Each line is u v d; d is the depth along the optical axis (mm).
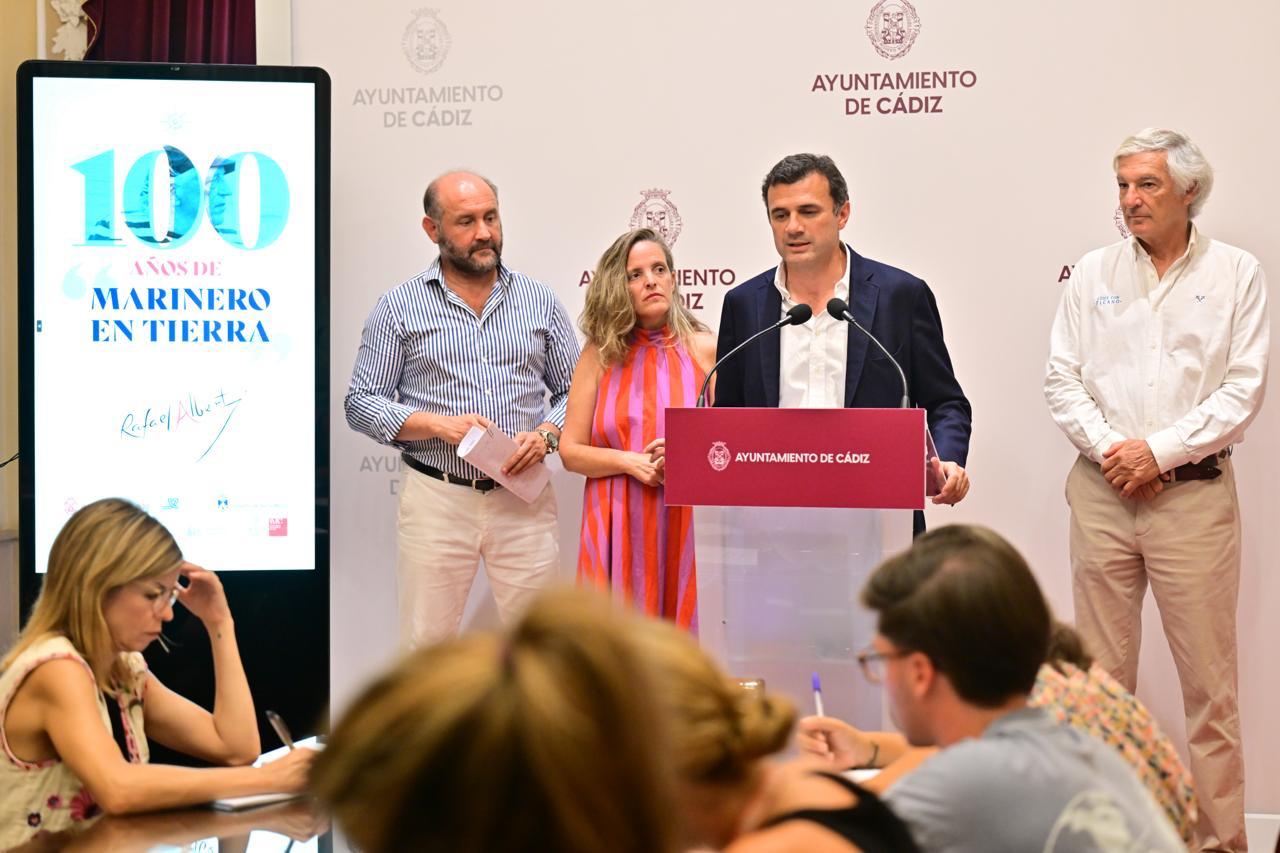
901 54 3973
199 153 3740
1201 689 3426
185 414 3740
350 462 4156
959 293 3977
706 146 4047
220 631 2322
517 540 3719
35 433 3703
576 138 4082
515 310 3826
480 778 618
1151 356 3467
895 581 1465
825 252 3191
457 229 3713
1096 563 3514
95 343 3719
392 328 3768
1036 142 3936
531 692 629
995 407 3975
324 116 3746
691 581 3332
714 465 2537
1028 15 3926
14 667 2055
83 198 3715
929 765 1355
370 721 650
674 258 4066
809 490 2502
